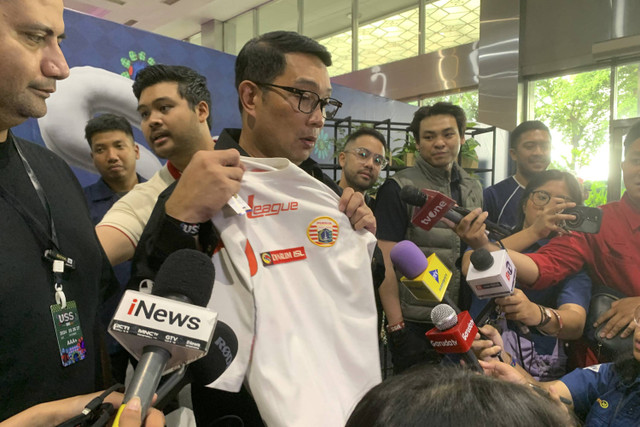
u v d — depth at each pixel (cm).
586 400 143
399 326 204
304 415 88
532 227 164
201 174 89
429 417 37
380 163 266
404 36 736
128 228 140
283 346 92
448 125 215
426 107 227
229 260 94
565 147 555
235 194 93
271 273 96
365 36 778
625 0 493
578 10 527
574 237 164
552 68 550
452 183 230
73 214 92
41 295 77
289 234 101
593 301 162
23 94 71
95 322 94
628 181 171
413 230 206
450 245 204
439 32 693
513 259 153
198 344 59
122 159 219
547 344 159
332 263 102
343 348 99
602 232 167
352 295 103
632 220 166
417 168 226
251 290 91
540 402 39
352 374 99
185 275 69
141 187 158
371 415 40
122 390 70
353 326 101
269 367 90
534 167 246
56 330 79
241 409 104
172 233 88
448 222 151
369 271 105
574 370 148
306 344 95
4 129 78
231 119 339
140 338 58
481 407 37
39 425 66
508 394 39
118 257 136
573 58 532
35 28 69
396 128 500
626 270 163
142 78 168
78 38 265
